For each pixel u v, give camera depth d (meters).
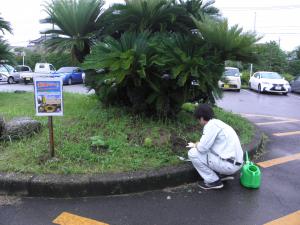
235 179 4.30
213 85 4.96
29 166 3.91
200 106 3.94
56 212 3.35
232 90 20.00
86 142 4.56
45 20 6.14
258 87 19.23
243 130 6.24
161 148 4.56
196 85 5.15
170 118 5.55
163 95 5.20
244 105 13.06
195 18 5.38
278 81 18.69
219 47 5.05
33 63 33.66
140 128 5.07
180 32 5.78
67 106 6.77
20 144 4.52
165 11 5.46
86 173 3.81
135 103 5.43
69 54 6.41
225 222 3.25
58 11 5.95
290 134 7.11
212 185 3.95
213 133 3.78
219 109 7.96
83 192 3.65
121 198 3.68
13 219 3.21
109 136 4.79
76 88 20.11
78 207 3.46
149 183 3.85
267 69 34.06
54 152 4.20
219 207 3.54
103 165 3.97
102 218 3.26
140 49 4.72
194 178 4.14
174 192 3.87
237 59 5.31
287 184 4.21
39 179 3.64
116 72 4.67
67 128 5.04
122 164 4.04
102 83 5.61
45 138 4.67
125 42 4.97
